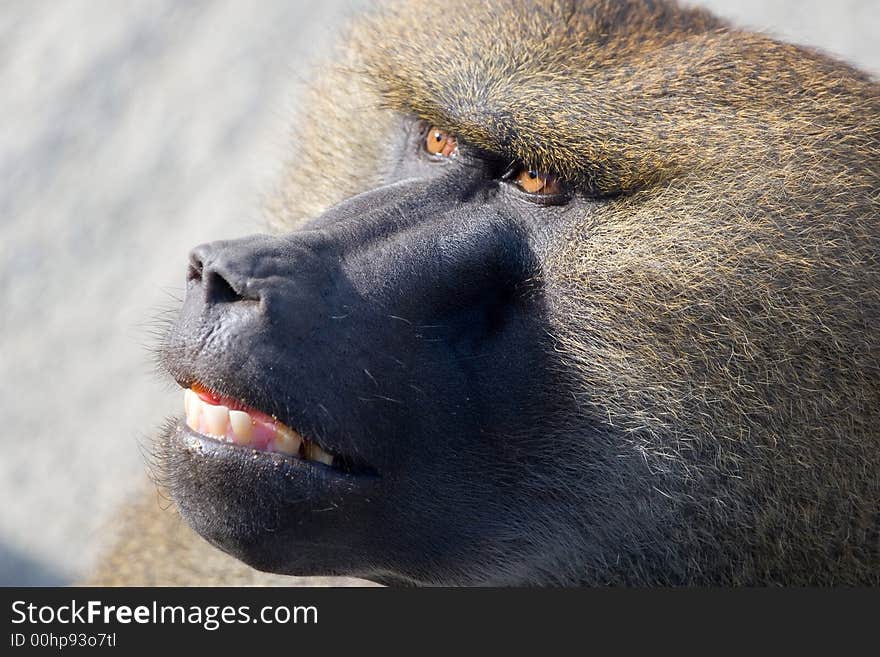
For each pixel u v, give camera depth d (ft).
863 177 29.01
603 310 29.04
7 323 76.89
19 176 83.46
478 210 29.63
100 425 70.38
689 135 28.76
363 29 36.76
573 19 31.37
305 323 26.71
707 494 29.27
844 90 29.94
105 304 75.56
